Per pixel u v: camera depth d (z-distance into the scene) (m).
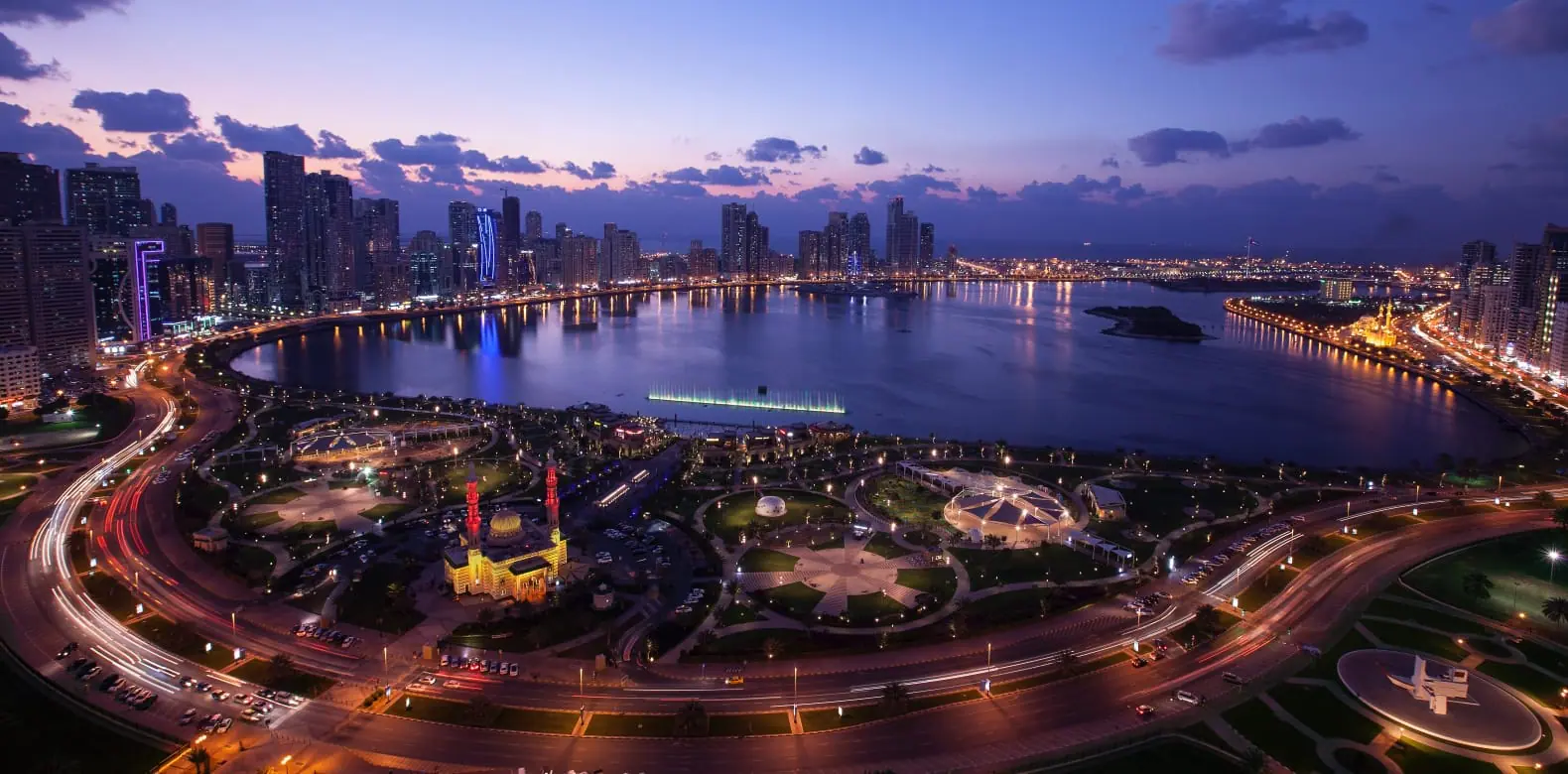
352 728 193.38
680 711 192.62
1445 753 184.75
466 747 187.50
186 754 181.75
